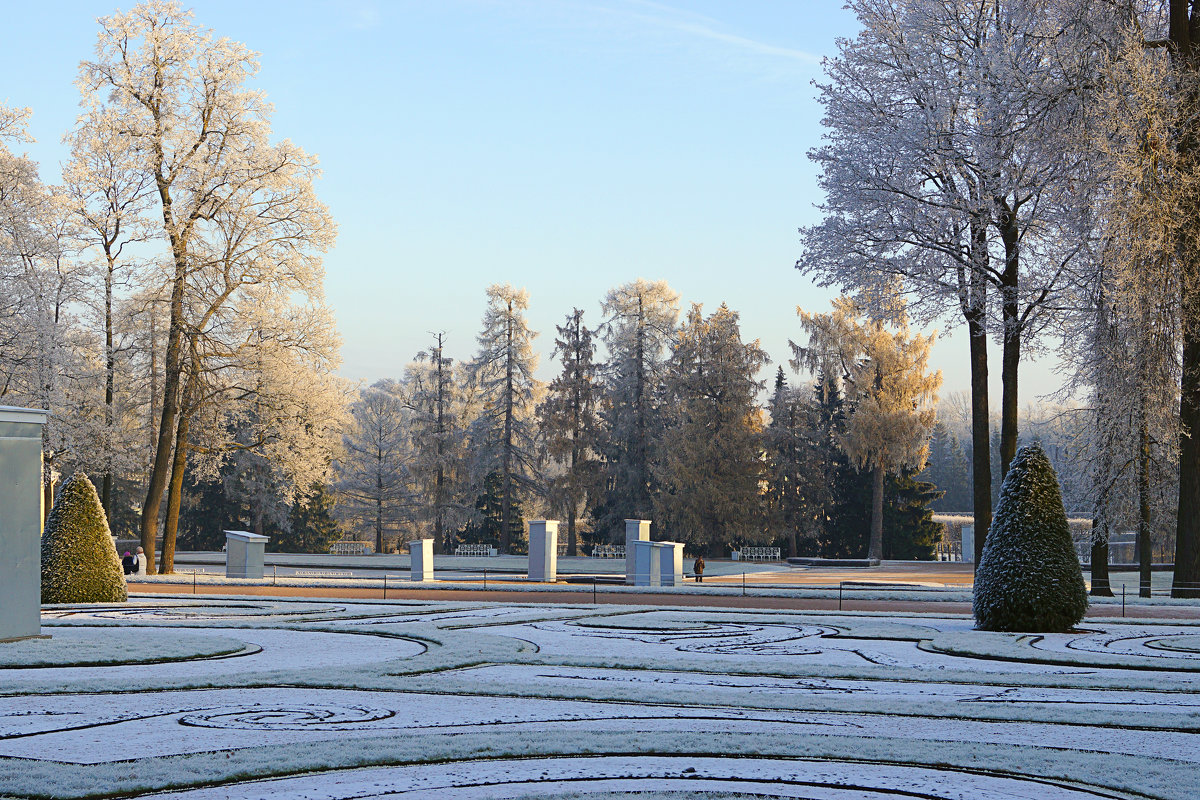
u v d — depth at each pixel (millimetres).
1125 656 15367
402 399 89812
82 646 15336
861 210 33031
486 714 10375
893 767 8203
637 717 10227
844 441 58688
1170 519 31156
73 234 40469
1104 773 7977
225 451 43844
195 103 40000
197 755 8406
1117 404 28375
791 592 30062
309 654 15406
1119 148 25016
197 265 39125
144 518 38875
